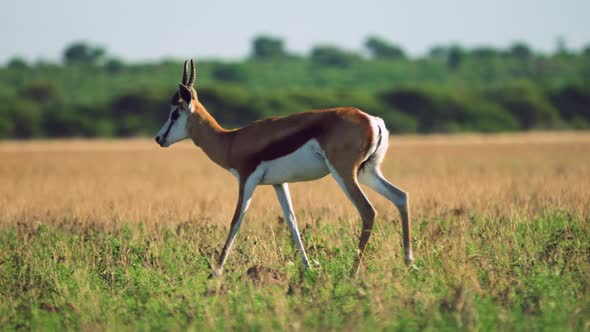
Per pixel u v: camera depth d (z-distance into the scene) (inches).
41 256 1416.1
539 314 984.3
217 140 1396.4
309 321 975.6
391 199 1288.1
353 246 1374.3
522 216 1599.4
